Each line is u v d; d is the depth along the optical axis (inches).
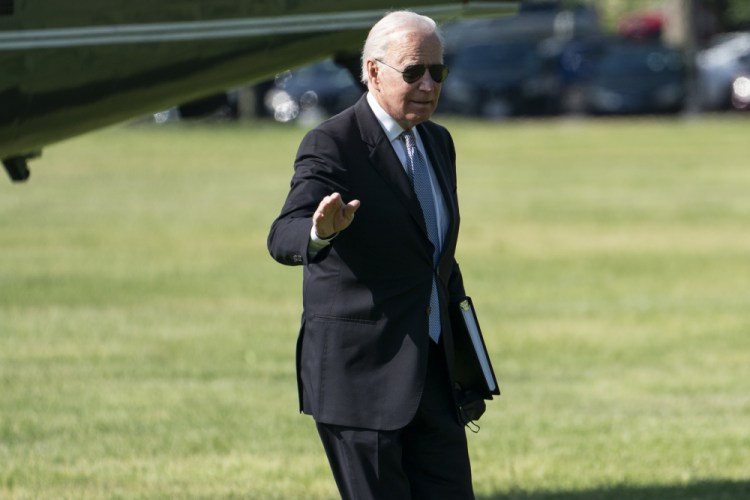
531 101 3577.8
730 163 2518.5
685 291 1376.7
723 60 3614.7
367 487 459.8
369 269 458.3
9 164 647.1
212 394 927.0
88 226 1814.7
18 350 1071.0
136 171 2440.9
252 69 621.3
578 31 4291.3
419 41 452.4
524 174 2405.3
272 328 1184.8
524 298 1339.8
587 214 1934.1
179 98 615.5
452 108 3607.3
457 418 470.3
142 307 1274.6
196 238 1729.8
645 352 1088.2
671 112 3528.5
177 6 590.9
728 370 1019.9
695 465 733.3
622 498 671.8
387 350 458.0
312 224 438.6
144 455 758.5
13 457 751.7
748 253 1609.3
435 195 470.6
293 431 819.4
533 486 697.0
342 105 3577.8
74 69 570.6
